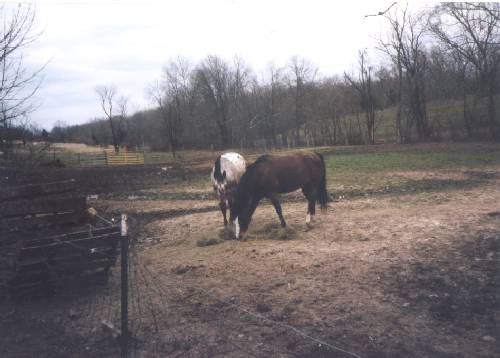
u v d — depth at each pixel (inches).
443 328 171.5
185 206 530.0
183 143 2551.7
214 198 586.6
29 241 223.6
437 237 297.7
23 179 351.6
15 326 202.1
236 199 341.7
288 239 329.7
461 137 1492.4
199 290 232.2
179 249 330.6
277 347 166.7
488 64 1141.7
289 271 250.7
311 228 358.9
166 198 614.5
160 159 1772.9
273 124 2375.7
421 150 1186.6
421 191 524.1
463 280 215.5
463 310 184.7
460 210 383.6
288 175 345.4
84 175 922.7
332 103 2346.2
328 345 163.3
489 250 258.4
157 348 172.9
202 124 2524.6
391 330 172.4
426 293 204.4
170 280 253.1
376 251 275.4
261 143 2436.0
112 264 241.4
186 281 249.1
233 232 359.6
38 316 212.5
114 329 184.4
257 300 212.4
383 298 202.7
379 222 360.2
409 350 156.9
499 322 172.6
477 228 311.9
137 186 784.3
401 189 549.0
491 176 615.2
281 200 522.3
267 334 177.5
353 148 1489.9
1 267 223.8
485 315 179.0
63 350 177.3
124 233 166.7
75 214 270.1
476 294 198.5
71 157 1745.8
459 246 272.2
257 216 430.0
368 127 1943.9
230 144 2506.2
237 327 185.8
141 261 299.4
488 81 1246.9
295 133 2664.9
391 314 186.1
